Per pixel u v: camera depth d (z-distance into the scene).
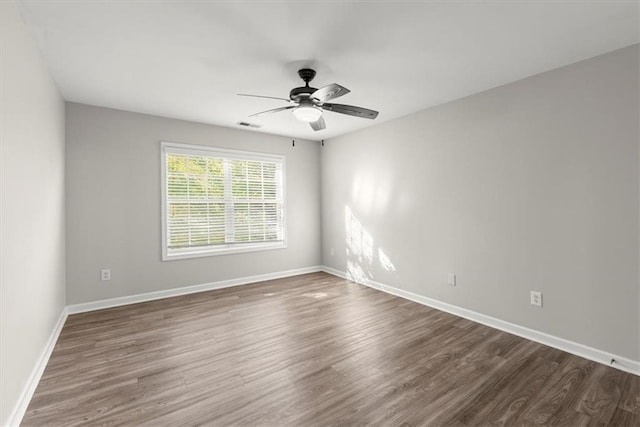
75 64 2.49
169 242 4.07
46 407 1.84
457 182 3.33
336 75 2.73
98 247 3.56
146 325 3.08
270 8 1.80
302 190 5.26
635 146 2.19
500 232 2.96
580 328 2.47
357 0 1.73
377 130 4.31
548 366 2.30
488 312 3.08
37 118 2.22
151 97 3.27
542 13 1.86
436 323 3.12
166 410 1.81
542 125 2.66
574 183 2.48
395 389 2.02
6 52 1.62
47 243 2.51
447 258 3.44
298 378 2.14
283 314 3.39
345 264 4.98
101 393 1.97
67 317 3.29
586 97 2.41
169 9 1.80
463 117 3.26
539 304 2.70
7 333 1.64
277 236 5.03
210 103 3.45
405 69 2.62
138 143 3.80
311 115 2.68
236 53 2.34
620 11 1.84
